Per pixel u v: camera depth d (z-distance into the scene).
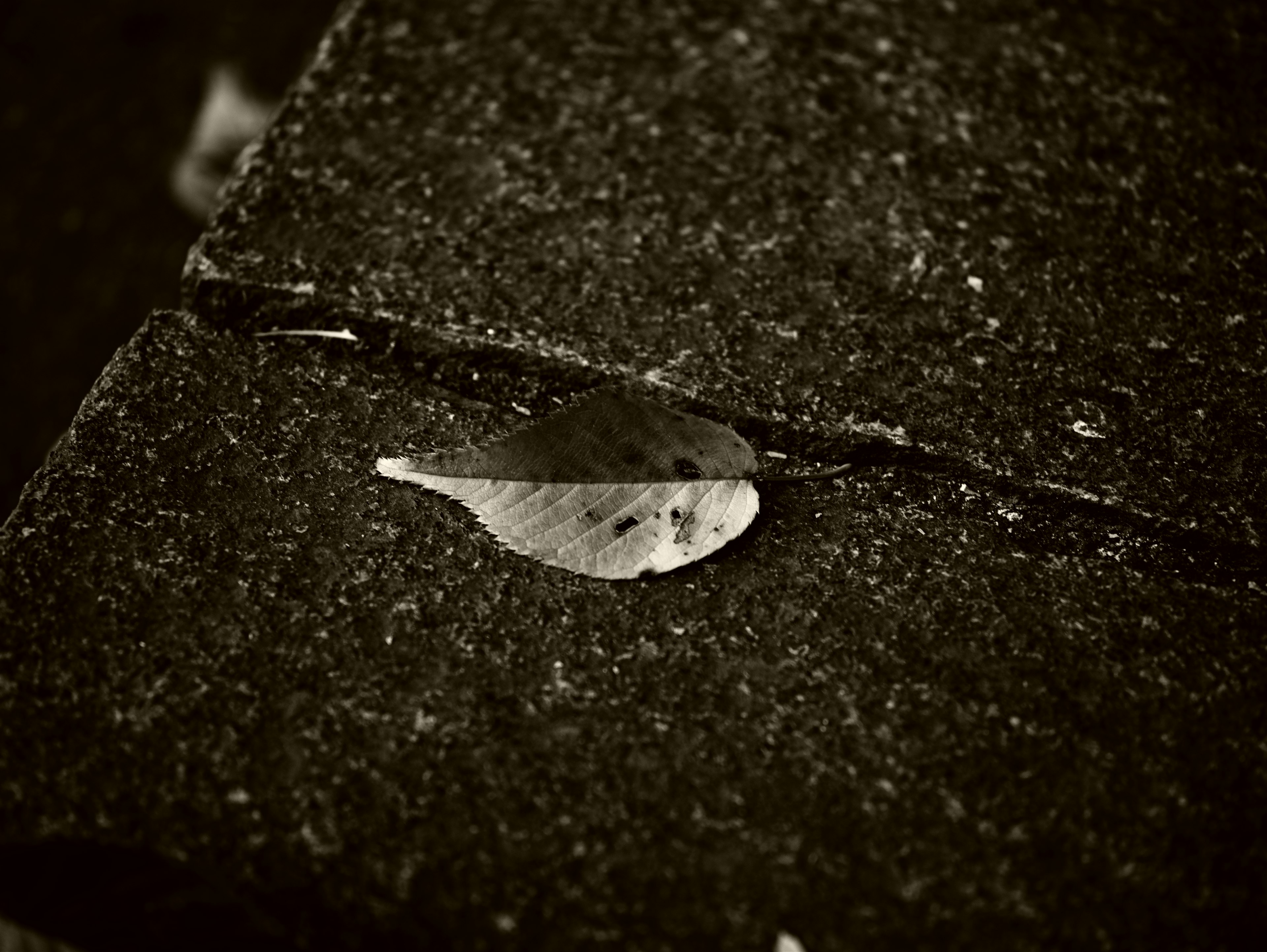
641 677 0.65
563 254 0.71
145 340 0.69
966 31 0.76
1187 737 0.65
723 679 0.65
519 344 0.69
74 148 1.12
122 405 0.68
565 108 0.74
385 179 0.72
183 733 0.64
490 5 0.76
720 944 0.62
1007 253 0.71
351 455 0.67
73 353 0.99
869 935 0.62
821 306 0.70
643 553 0.66
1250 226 0.72
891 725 0.65
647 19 0.76
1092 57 0.75
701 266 0.71
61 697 0.64
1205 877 0.63
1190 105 0.74
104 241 1.05
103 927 0.63
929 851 0.63
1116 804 0.64
